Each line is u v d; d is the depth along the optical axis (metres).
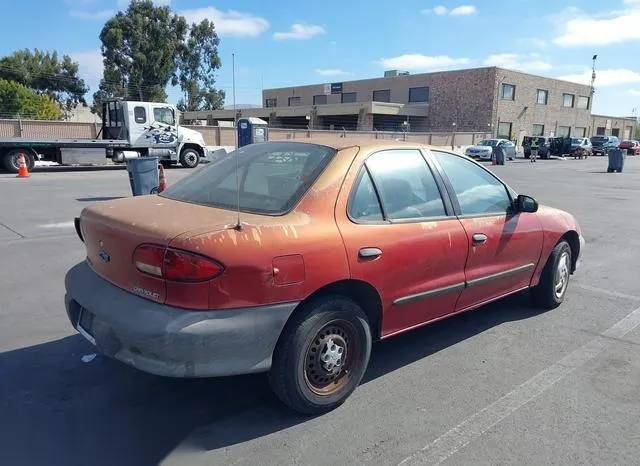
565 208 12.59
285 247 2.90
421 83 51.78
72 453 2.81
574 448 2.93
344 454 2.84
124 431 3.03
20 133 26.91
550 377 3.78
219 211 3.16
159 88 49.53
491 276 4.28
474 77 47.81
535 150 35.62
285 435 3.02
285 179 3.37
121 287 3.01
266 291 2.83
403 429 3.09
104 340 2.88
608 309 5.30
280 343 3.00
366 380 3.70
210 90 34.81
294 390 3.06
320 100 61.72
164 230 2.80
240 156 3.91
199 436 3.00
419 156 3.95
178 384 3.59
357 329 3.30
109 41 48.09
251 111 57.62
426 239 3.65
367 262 3.26
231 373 2.81
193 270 2.66
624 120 71.00
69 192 13.49
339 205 3.25
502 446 2.94
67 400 3.36
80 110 67.81
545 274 5.09
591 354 4.19
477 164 4.45
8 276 5.93
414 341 4.41
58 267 6.33
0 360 3.88
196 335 2.66
